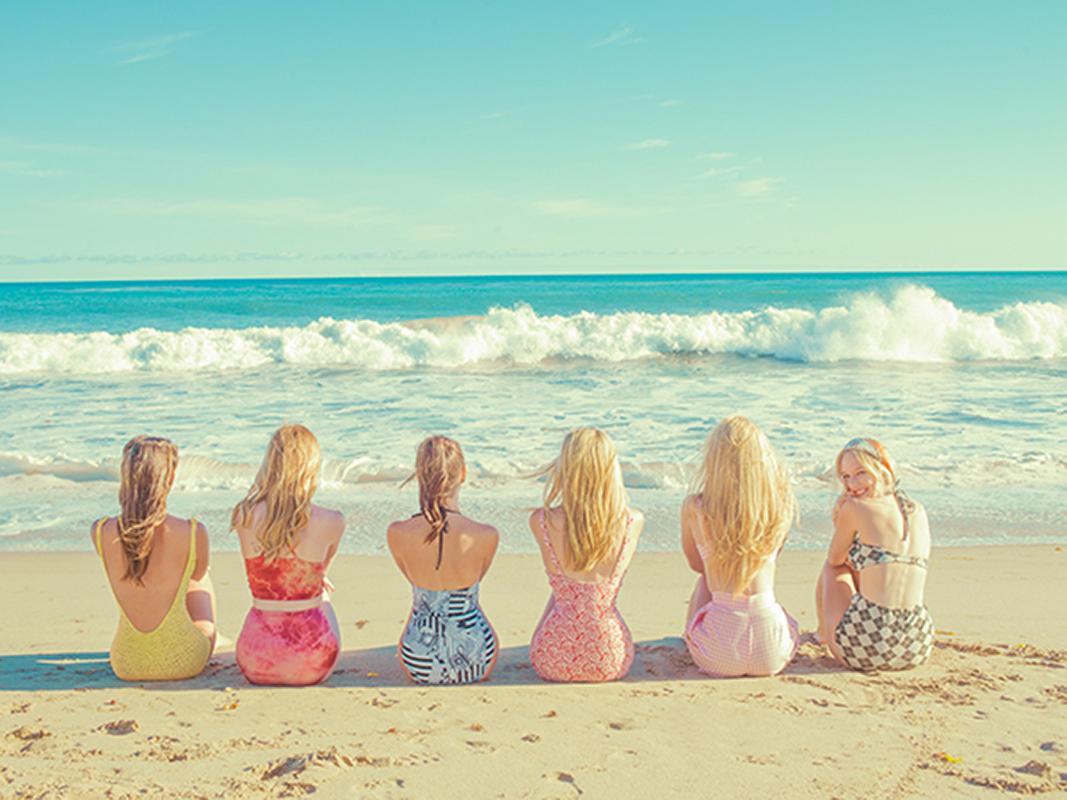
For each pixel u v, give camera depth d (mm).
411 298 45875
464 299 44531
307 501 4062
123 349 18984
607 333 20891
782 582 6227
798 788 2898
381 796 2816
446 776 2975
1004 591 5840
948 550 6918
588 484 4051
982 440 10992
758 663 4125
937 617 5297
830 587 4441
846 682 4055
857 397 14469
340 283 97625
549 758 3139
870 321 20141
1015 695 3842
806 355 19875
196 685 4098
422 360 19594
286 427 4148
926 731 3412
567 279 103062
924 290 21219
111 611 5625
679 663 4445
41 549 7215
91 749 3199
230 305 41438
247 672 4094
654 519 8070
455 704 3773
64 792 2809
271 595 4082
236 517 4125
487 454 10406
